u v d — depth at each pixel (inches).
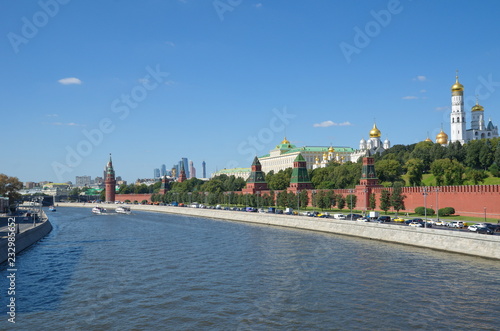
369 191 5994.1
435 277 2423.7
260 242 3934.5
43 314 1920.5
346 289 2228.1
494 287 2212.1
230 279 2481.5
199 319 1835.6
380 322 1768.0
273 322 1788.9
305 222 5113.2
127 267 2856.8
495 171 6914.4
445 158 7603.4
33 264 3004.4
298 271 2645.2
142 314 1907.0
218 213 7342.5
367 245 3602.4
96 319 1852.9
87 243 4062.5
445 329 1690.5
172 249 3597.4
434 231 3353.8
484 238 2945.4
